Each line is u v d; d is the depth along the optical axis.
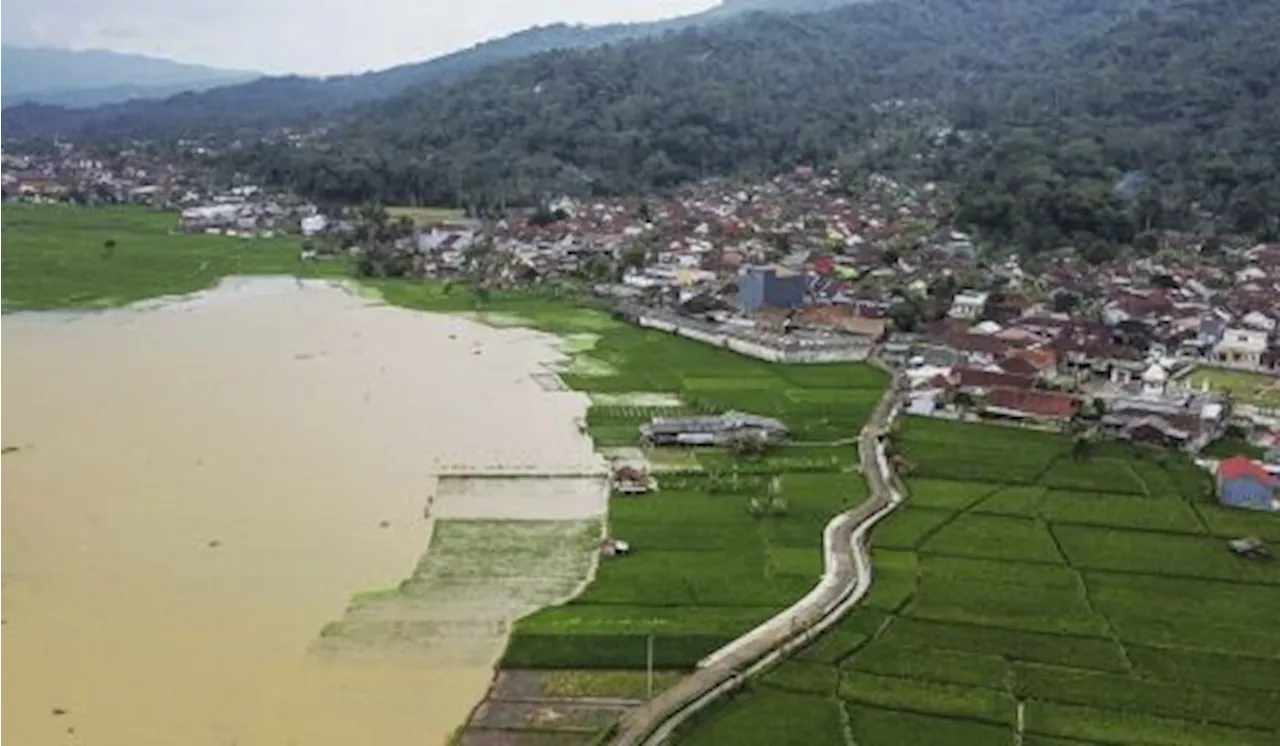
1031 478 119.81
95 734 73.19
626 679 80.62
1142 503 113.06
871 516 109.88
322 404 148.50
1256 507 112.19
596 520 111.69
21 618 88.06
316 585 95.94
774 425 136.62
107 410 142.25
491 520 111.31
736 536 106.19
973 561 99.19
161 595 93.00
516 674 81.62
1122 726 73.75
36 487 115.25
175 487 117.00
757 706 75.94
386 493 117.56
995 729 73.44
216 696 78.12
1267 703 76.81
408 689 79.62
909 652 83.12
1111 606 90.88
